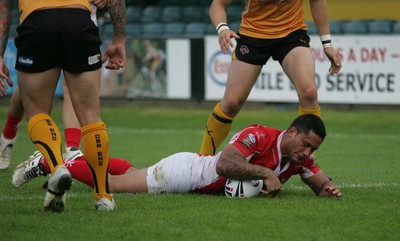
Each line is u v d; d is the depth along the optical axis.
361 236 14.53
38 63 15.90
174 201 17.67
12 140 23.73
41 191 20.20
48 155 15.83
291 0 20.80
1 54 17.08
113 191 18.94
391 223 15.55
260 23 21.02
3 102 50.81
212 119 21.86
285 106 46.00
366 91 42.94
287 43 20.92
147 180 18.77
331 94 43.47
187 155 18.94
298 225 15.32
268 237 14.39
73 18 15.73
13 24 55.31
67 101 21.80
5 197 19.06
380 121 41.53
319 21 21.61
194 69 46.12
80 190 20.31
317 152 29.66
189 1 59.31
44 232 14.80
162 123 42.09
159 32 55.88
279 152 18.06
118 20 18.86
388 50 42.28
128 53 47.47
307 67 20.44
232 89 21.28
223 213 16.33
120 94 47.91
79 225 15.28
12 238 14.41
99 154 16.25
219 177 18.36
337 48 43.19
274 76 44.41
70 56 15.86
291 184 21.38
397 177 22.97
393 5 54.28
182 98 46.59
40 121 16.06
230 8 55.88
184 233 14.65
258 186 18.09
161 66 46.88
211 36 45.44
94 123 16.22
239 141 18.02
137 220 15.69
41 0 15.87
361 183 21.62
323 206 17.19
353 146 31.69
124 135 36.53
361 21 51.53
